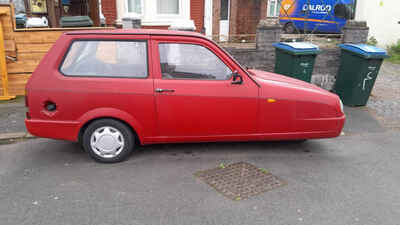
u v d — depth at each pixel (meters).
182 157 5.05
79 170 4.59
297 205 3.80
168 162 4.87
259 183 4.30
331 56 8.82
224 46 8.66
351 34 8.73
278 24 8.53
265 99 4.79
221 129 4.83
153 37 4.63
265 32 8.53
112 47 4.60
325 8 16.17
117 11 10.77
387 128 6.59
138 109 4.61
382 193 4.12
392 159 5.16
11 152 5.17
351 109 7.72
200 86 4.66
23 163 4.80
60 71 4.56
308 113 4.93
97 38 4.60
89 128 4.64
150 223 3.43
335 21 14.66
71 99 4.53
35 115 4.60
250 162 4.93
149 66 4.61
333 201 3.91
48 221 3.45
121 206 3.73
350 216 3.62
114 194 3.98
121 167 4.68
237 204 3.80
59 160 4.91
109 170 4.59
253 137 4.93
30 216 3.53
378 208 3.79
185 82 4.64
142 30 4.71
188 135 4.82
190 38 4.66
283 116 4.88
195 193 4.02
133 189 4.10
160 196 3.94
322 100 4.94
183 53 4.66
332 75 8.97
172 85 4.61
